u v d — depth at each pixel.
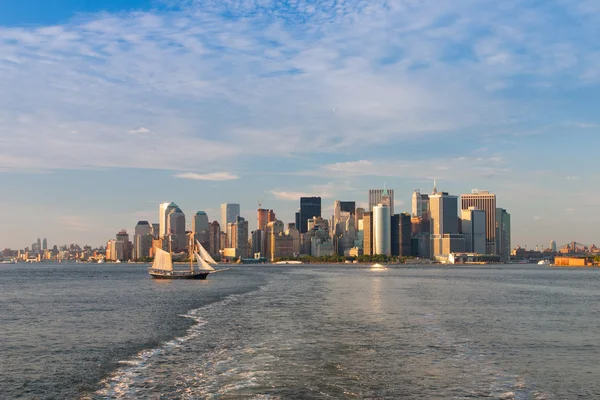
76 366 54.91
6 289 184.50
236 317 92.50
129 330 78.25
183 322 86.44
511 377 50.47
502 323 86.12
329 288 176.12
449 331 76.62
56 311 105.38
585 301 130.75
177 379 49.50
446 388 46.81
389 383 48.12
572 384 48.34
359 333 74.06
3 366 55.06
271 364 54.91
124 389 46.59
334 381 48.62
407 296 140.88
